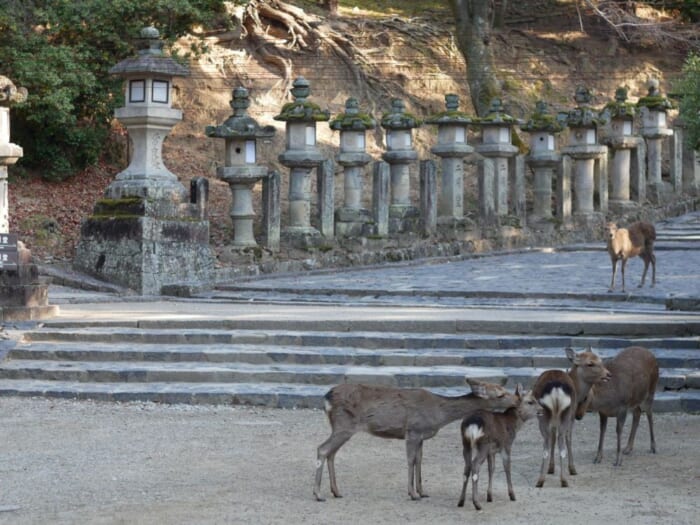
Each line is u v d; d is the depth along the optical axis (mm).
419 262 29000
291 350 16953
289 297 23531
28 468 11750
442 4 46656
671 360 15805
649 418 12531
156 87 25172
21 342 17859
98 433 13516
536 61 44906
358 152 29688
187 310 20734
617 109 36438
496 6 46750
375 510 10078
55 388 15773
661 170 41781
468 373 15609
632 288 22734
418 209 30906
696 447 12820
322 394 15133
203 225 25781
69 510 10055
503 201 32500
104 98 31562
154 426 13930
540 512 9977
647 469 11742
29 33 29828
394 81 40938
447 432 13703
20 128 30891
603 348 16750
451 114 30891
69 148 31859
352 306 21719
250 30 39750
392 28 42781
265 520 9711
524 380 15438
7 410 14867
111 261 24656
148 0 30500
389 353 16641
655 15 48219
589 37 46562
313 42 40375
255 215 30125
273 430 13703
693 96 36094
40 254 26266
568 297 21984
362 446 12883
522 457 12367
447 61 42281
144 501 10367
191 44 35656
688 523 9602
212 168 34281
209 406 15203
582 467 11852
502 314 19109
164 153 34344
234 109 27391
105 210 25047
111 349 17156
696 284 23281
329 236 28594
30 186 30422
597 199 36062
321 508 10141
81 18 30391
